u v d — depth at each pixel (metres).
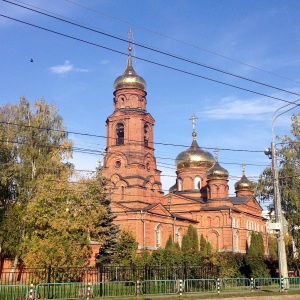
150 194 62.56
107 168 61.88
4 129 45.28
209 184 72.56
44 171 45.56
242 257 42.91
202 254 42.56
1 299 22.80
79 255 37.03
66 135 49.00
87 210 40.97
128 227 54.12
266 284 35.44
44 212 39.16
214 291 30.75
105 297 25.52
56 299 24.14
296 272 48.41
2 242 41.88
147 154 63.00
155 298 25.36
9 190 45.16
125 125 62.03
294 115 51.81
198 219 71.12
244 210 75.31
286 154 49.94
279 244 30.28
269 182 51.94
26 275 34.41
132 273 30.09
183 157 78.31
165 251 41.38
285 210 49.94
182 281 28.84
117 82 64.56
